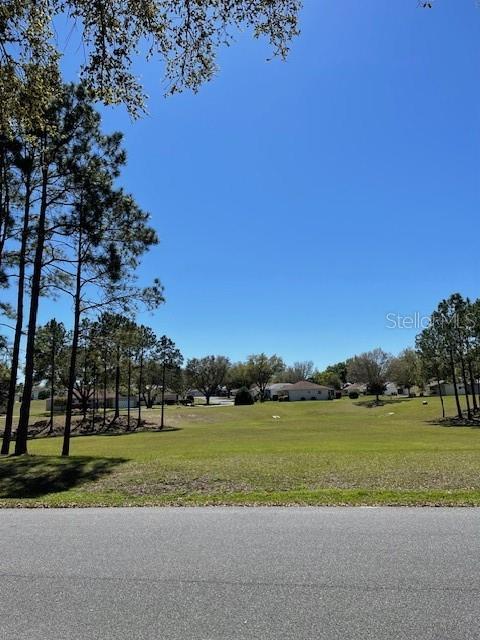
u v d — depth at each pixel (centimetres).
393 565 518
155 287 2256
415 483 994
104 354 2394
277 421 5112
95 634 381
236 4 754
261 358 11869
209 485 1051
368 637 370
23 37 819
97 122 1789
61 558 561
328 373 13400
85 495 990
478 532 636
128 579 493
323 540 612
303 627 387
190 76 824
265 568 517
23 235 1795
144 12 754
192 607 426
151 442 2681
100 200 1831
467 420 4519
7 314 2106
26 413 1738
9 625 398
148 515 770
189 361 10594
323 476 1084
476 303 4291
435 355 4675
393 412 6112
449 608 416
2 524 732
